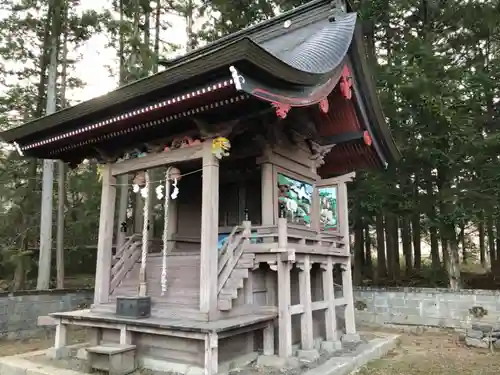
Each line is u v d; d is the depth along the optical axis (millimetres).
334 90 8242
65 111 6895
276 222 7477
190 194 10062
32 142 7906
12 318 9945
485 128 13312
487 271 19266
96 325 6641
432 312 10930
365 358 7277
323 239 7770
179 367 5906
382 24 14820
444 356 7816
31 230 15438
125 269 8211
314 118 8773
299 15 10586
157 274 7688
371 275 18234
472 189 11438
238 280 6363
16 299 10094
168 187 7941
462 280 15617
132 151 7738
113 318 6344
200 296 6000
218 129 6285
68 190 18703
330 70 6910
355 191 12656
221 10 15508
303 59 7598
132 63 14484
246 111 5949
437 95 11117
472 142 11227
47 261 12336
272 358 6281
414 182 12797
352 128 9234
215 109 5816
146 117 6328
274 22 10938
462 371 6688
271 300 7098
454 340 9477
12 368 6555
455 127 11070
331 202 8977
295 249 6598
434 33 13758
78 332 10539
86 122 6973
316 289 8562
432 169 12727
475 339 8797
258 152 7965
